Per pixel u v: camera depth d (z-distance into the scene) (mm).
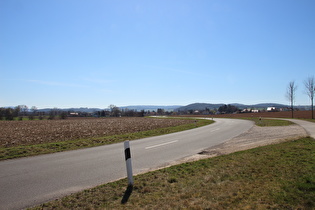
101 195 4719
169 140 14992
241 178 5336
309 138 12555
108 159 8961
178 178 5633
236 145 11945
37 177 6453
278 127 22344
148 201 4242
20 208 4371
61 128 29734
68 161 8680
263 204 3824
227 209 3715
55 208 4203
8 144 15586
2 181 6109
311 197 3992
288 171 5605
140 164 8055
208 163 7203
